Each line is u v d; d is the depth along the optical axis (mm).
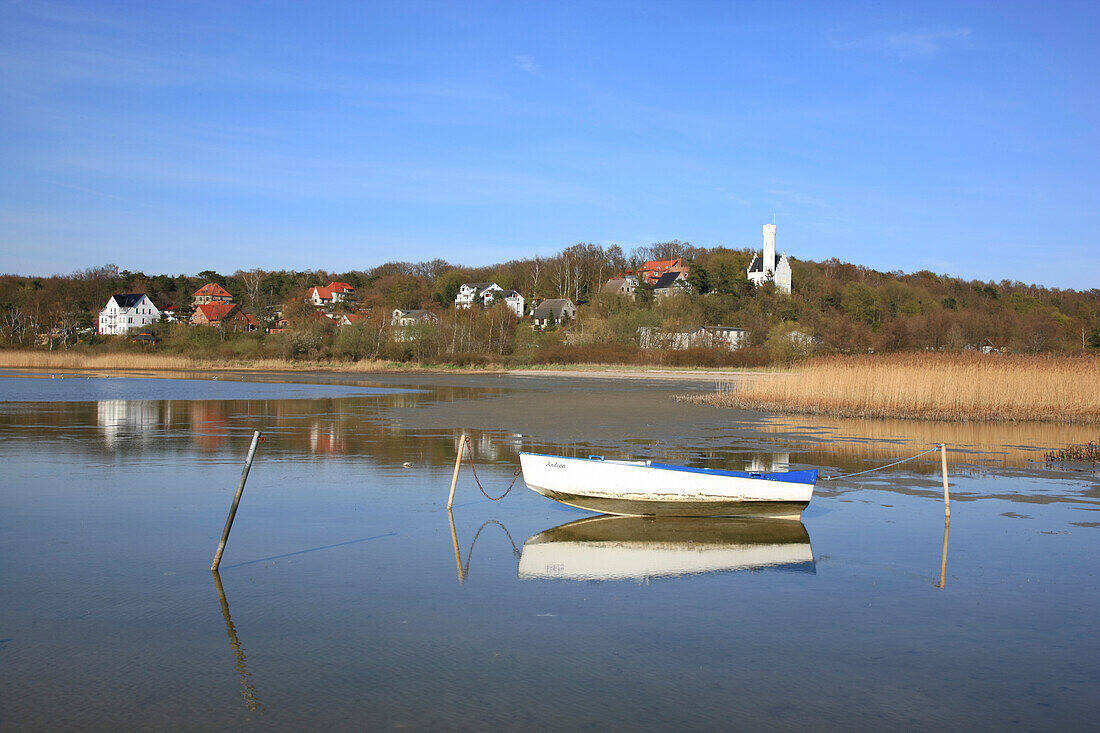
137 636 8367
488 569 10945
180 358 82500
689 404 39688
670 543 12547
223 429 27156
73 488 16234
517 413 34250
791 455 21938
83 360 79875
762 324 107562
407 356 85812
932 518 14359
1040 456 21859
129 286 145500
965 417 31844
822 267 168375
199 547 11836
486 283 154000
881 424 30438
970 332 103625
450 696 7008
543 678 7414
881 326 115312
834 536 13016
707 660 7871
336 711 6715
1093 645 8320
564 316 132125
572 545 12367
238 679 7340
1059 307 145250
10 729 6375
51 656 7832
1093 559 11594
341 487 16672
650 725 6504
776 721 6605
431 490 16500
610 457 21250
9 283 128250
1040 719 6691
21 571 10562
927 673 7602
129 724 6477
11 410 33906
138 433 25719
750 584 10391
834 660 7902
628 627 8773
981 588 10227
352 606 9359
